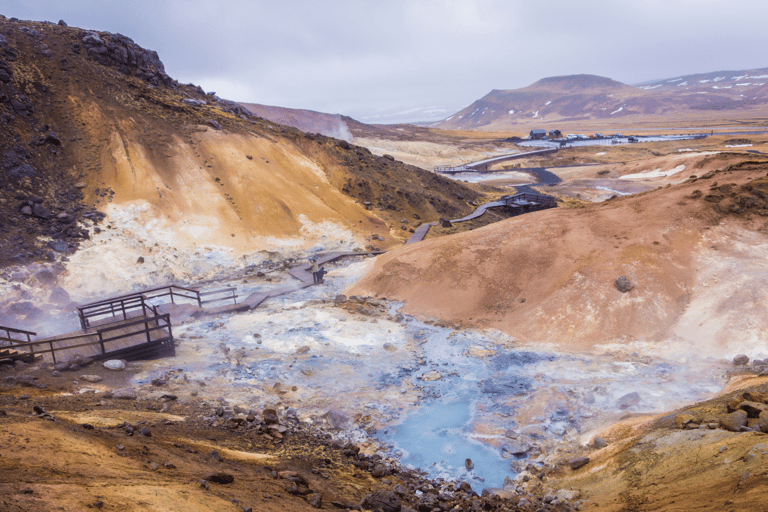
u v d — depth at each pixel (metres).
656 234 28.89
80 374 17.11
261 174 58.06
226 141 60.59
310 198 58.62
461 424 17.98
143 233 45.25
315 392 19.88
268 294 35.22
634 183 107.00
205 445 11.86
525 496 13.20
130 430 11.02
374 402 19.41
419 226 61.28
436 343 26.06
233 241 48.25
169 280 40.69
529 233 33.19
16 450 7.57
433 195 71.19
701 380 19.44
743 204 28.56
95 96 56.44
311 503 9.06
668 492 9.85
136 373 18.42
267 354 23.72
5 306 31.61
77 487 6.55
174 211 48.97
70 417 11.27
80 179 48.22
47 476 6.82
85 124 52.94
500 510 11.96
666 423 14.62
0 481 6.15
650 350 22.81
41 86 53.16
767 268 24.62
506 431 17.39
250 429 14.78
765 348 20.56
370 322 28.95
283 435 15.03
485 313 29.27
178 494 7.21
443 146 192.38
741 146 150.38
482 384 21.19
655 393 18.84
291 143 69.88
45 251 38.72
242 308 31.31
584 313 26.02
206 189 52.91
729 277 24.98
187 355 21.97
